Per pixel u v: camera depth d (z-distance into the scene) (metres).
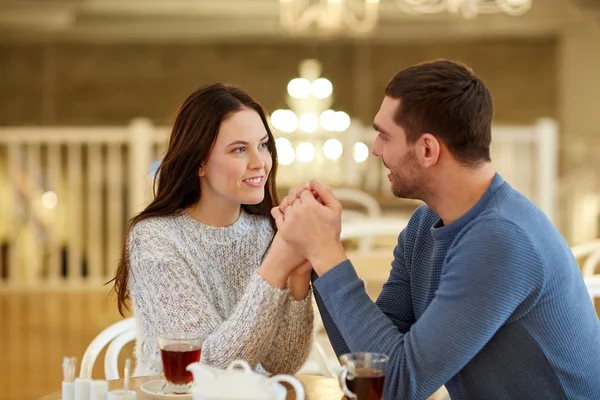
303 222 2.02
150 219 2.42
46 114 13.65
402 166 1.99
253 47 13.70
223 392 1.62
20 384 5.38
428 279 2.16
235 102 2.40
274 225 2.57
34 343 6.42
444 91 1.93
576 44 13.26
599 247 4.00
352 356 1.80
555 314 1.91
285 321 2.30
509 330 1.92
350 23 8.88
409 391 1.88
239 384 1.63
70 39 13.57
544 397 1.95
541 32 13.43
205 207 2.47
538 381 1.94
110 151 8.45
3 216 11.56
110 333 2.59
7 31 12.93
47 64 13.59
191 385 1.93
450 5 8.29
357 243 6.01
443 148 1.95
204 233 2.45
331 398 1.97
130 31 13.24
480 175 1.97
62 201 12.41
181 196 2.45
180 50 13.70
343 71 13.74
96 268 8.58
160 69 13.70
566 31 13.25
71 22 13.02
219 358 2.12
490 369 1.96
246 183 2.40
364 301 1.96
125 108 13.73
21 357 6.01
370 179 8.73
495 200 1.95
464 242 1.90
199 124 2.38
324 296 1.98
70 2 11.59
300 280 2.24
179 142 2.41
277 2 12.31
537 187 8.31
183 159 2.40
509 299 1.85
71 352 6.16
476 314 1.85
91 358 2.48
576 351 1.94
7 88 13.58
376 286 3.62
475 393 2.00
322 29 9.17
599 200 11.36
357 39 13.68
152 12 12.80
